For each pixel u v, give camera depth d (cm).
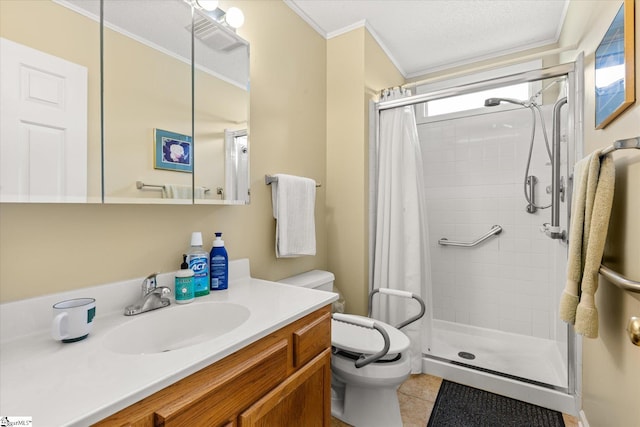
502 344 224
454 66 260
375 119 209
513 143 231
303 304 100
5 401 50
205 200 119
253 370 76
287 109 172
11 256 76
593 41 131
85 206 90
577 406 148
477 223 244
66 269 86
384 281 201
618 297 99
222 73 127
